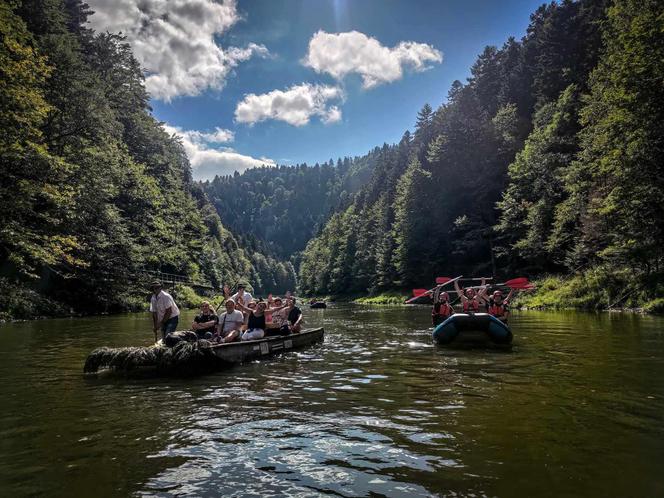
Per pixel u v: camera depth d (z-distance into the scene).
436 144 50.59
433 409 5.01
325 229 106.75
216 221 96.81
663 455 3.60
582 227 26.98
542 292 28.31
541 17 54.97
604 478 3.20
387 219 63.88
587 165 25.11
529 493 2.97
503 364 7.75
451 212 48.72
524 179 37.22
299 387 6.24
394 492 3.02
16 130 18.34
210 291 53.44
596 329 12.65
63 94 24.30
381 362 8.22
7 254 21.88
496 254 41.94
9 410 5.09
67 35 28.08
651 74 18.64
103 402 5.45
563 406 5.02
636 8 21.95
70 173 22.70
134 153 42.09
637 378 6.36
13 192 18.58
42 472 3.38
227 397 5.68
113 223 27.28
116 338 11.85
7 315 18.39
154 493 3.04
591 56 38.69
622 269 22.36
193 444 3.98
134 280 30.36
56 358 8.69
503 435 4.12
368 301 57.41
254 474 3.34
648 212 19.72
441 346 10.35
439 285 13.05
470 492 3.00
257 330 9.28
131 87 43.38
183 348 7.07
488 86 57.59
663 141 18.77
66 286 24.56
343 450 3.81
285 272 149.75
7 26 18.44
